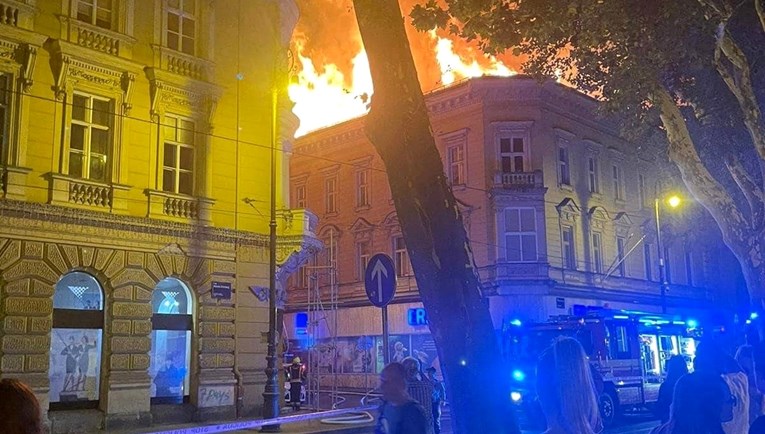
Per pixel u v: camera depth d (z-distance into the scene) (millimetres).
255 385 22766
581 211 36656
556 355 4820
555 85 35156
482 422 5039
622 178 40094
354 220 40125
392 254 38156
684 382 5527
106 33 20234
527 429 19422
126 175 20359
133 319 20016
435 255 5316
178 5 22312
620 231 39406
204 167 22219
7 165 17953
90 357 19312
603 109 16688
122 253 20000
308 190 42969
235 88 23438
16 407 3176
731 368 6355
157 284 20797
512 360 21062
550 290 33844
